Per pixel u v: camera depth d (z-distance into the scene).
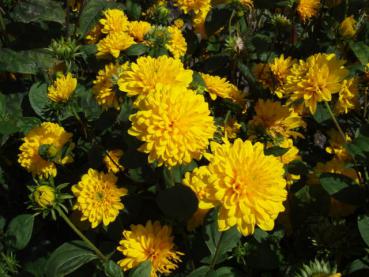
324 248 0.45
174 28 0.72
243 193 0.35
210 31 0.72
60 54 0.57
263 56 0.76
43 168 0.56
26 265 0.55
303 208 0.52
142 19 0.85
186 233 0.51
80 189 0.48
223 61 0.73
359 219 0.43
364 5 0.73
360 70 0.64
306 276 0.34
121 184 0.55
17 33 0.75
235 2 0.70
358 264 0.44
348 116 0.68
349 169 0.56
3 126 0.60
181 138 0.38
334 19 0.74
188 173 0.46
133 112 0.47
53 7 0.75
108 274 0.37
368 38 0.67
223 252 0.41
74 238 0.59
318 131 0.74
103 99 0.54
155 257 0.44
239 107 0.60
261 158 0.37
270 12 0.88
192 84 0.55
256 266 0.46
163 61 0.44
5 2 0.81
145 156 0.45
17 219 0.44
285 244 0.53
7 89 0.75
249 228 0.35
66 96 0.58
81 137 0.66
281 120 0.57
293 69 0.50
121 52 0.63
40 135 0.57
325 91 0.46
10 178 0.66
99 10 0.77
